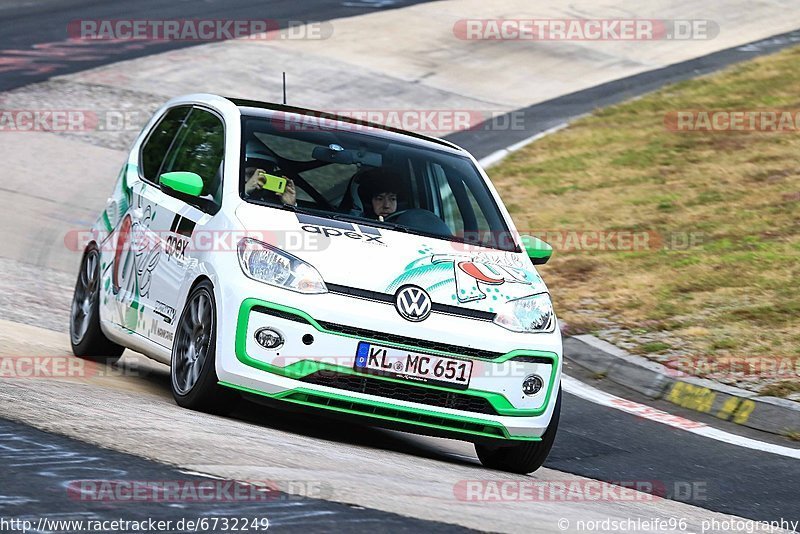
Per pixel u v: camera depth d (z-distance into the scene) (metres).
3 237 43.31
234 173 24.12
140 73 69.44
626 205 52.03
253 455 18.25
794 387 31.59
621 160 59.16
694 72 77.19
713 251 44.59
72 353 29.36
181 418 20.67
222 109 26.33
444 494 18.00
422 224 24.64
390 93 70.50
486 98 71.75
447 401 21.91
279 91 68.44
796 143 58.19
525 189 55.72
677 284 41.31
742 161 56.47
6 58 71.12
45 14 84.44
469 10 90.94
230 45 76.75
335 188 24.61
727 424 30.53
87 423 18.72
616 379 34.31
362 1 92.81
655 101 69.69
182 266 23.75
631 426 29.50
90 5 88.00
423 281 22.25
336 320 21.31
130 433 18.41
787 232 45.81
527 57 80.38
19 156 54.53
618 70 78.81
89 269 29.33
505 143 63.59
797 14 93.81
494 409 22.22
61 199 49.66
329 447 20.97
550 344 22.89
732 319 37.38
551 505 18.83
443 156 26.91
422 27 85.31
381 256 22.55
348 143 25.88
